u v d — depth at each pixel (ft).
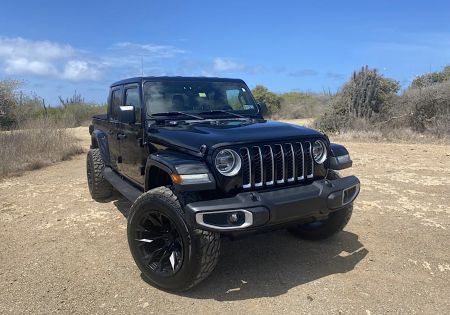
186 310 12.35
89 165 24.13
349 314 11.94
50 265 15.52
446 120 51.44
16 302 12.97
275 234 18.08
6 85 49.01
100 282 14.16
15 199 24.39
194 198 12.84
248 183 13.28
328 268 14.80
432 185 25.73
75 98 91.20
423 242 16.92
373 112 56.80
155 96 17.28
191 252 12.39
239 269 14.85
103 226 19.57
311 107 101.96
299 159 14.21
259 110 19.58
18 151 35.60
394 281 13.78
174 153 14.03
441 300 12.61
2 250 16.97
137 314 12.21
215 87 18.83
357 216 20.13
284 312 12.11
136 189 17.71
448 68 66.54
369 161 33.91
